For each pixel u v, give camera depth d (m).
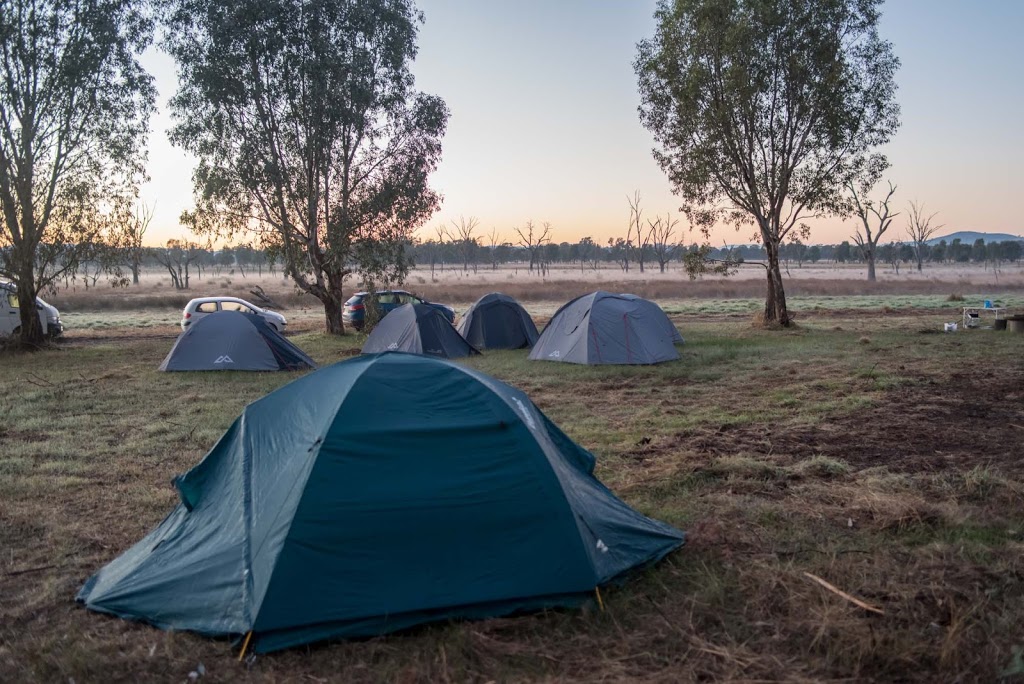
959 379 13.85
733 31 22.62
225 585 4.54
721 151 24.62
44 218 22.20
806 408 11.33
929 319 29.94
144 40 22.73
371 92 24.08
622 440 9.61
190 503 5.45
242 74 23.20
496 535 4.74
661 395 12.98
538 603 4.68
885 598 4.75
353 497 4.60
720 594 4.79
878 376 14.17
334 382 5.35
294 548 4.42
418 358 5.55
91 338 26.86
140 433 10.34
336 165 25.25
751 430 9.97
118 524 6.54
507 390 5.74
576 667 4.05
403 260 25.72
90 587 5.09
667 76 24.08
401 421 4.94
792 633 4.35
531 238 119.75
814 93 23.27
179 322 34.44
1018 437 9.12
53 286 24.02
